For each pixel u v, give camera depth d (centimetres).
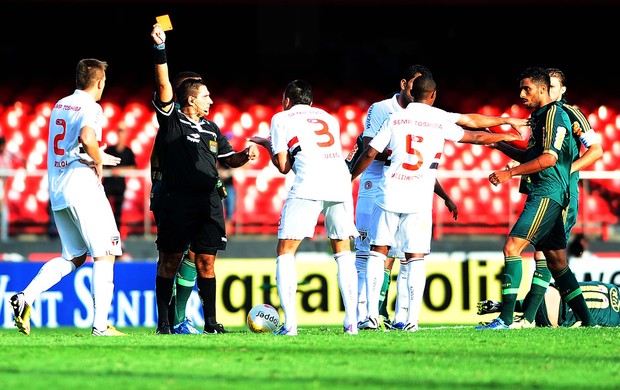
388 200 2800
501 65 7550
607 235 5725
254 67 7256
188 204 2794
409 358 2045
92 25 7444
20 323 2691
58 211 2723
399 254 3158
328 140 2655
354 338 2455
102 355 2067
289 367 1898
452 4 6388
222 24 7575
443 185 5988
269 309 3045
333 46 7406
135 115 6419
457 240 5531
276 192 5903
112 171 5447
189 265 2958
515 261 2877
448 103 6956
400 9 7762
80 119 2659
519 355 2114
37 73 7144
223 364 1933
